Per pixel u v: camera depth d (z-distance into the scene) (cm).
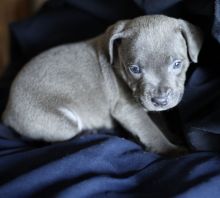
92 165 36
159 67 39
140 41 40
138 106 45
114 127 49
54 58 48
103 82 47
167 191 33
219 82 39
